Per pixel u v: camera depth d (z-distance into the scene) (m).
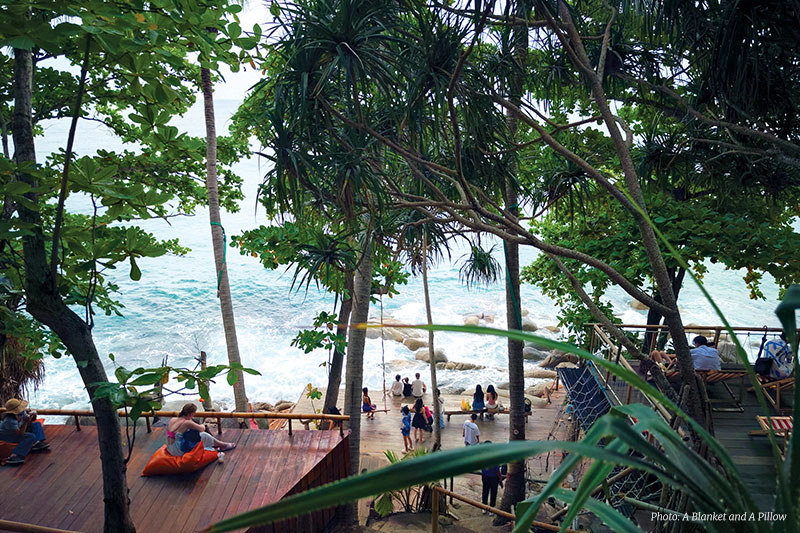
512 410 9.92
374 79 5.14
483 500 10.87
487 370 24.31
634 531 1.01
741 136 7.90
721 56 5.57
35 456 7.56
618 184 11.30
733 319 31.95
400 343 27.78
